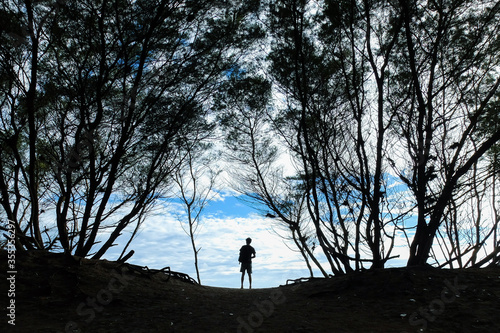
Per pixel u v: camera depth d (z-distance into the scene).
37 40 5.69
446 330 3.16
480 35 5.73
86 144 6.29
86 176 7.25
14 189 6.82
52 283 4.28
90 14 5.95
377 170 5.47
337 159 6.22
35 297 3.95
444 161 6.41
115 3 5.84
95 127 6.14
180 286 5.62
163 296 4.70
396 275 4.62
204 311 4.11
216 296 5.18
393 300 4.04
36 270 4.55
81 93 6.12
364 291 4.42
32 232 6.67
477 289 4.06
